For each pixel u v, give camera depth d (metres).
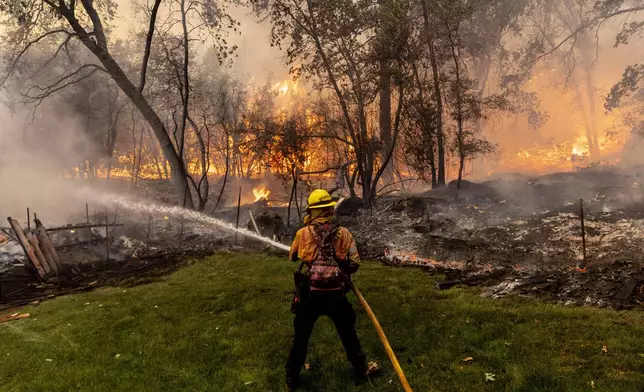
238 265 9.28
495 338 4.50
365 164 15.18
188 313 6.18
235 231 13.07
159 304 6.80
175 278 8.81
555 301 5.66
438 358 4.16
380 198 16.38
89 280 9.52
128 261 10.77
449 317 5.16
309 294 3.69
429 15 15.98
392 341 4.59
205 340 5.13
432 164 16.50
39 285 9.28
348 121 14.81
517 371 3.73
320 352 4.44
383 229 11.64
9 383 4.47
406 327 4.93
